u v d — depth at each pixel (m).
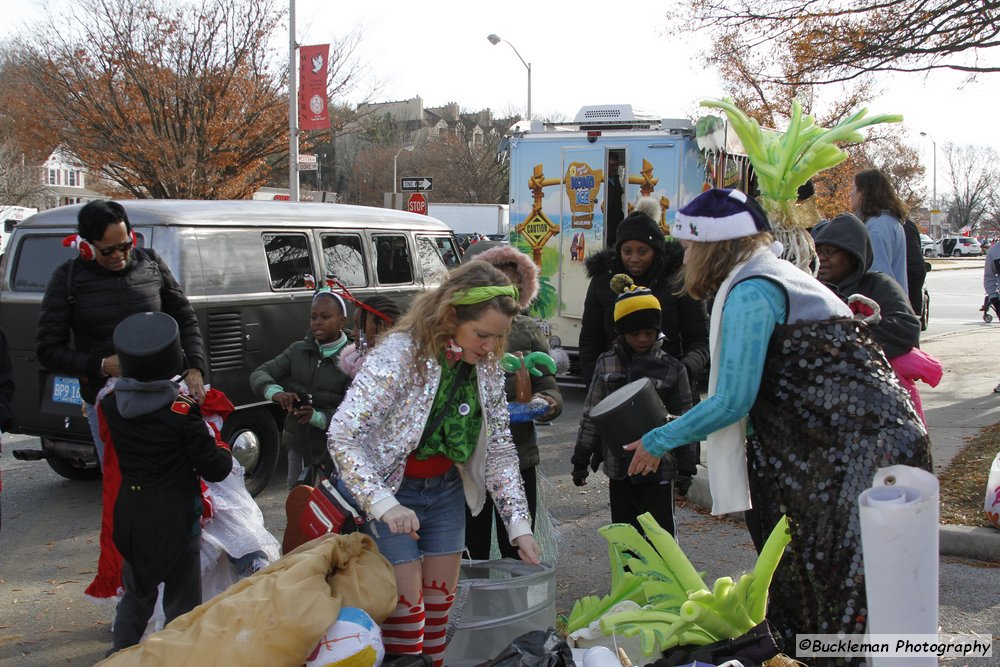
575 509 6.38
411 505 3.11
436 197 53.00
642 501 4.24
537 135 10.98
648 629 3.16
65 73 20.44
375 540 3.02
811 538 2.79
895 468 2.60
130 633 3.70
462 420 3.03
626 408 3.52
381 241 8.43
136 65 20.39
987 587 4.62
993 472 5.20
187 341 4.84
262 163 23.19
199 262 6.47
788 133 3.30
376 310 4.56
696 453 4.24
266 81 21.81
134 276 4.62
